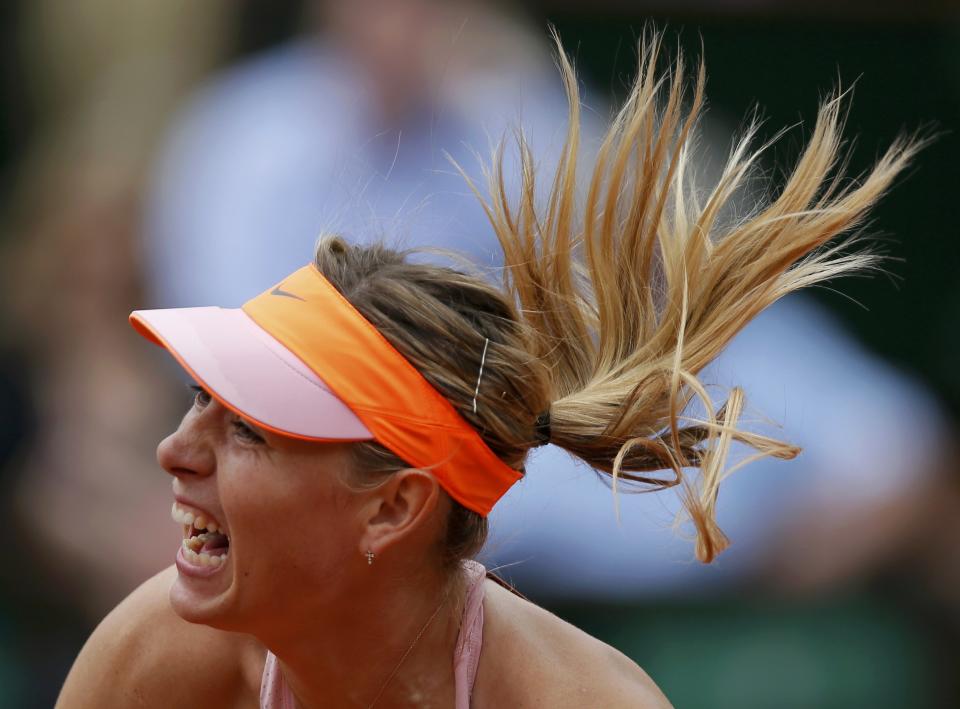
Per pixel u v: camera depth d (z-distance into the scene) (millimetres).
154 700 7410
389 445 6336
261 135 15453
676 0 16016
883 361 16219
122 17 17219
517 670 6863
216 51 16984
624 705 6742
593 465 7062
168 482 15570
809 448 15312
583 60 16062
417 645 6777
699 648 15125
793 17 16016
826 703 15234
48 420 15547
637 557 14828
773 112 16188
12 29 17859
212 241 15477
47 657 15102
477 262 7281
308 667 6789
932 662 15320
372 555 6449
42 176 16625
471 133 14781
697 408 8344
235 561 6375
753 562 15242
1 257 16062
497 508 13484
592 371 7137
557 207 7266
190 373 6152
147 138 16250
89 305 15797
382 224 9633
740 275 7035
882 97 16297
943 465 15734
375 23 14914
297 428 6184
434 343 6430
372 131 14883
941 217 16344
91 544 15203
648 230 7059
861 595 15406
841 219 7000
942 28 16047
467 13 15180
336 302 6453
